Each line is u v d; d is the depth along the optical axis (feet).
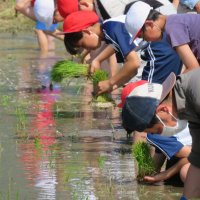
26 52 88.79
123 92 37.91
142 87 33.32
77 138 48.08
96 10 49.44
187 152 38.22
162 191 37.93
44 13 52.80
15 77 71.20
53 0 53.06
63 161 42.88
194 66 39.22
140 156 39.50
